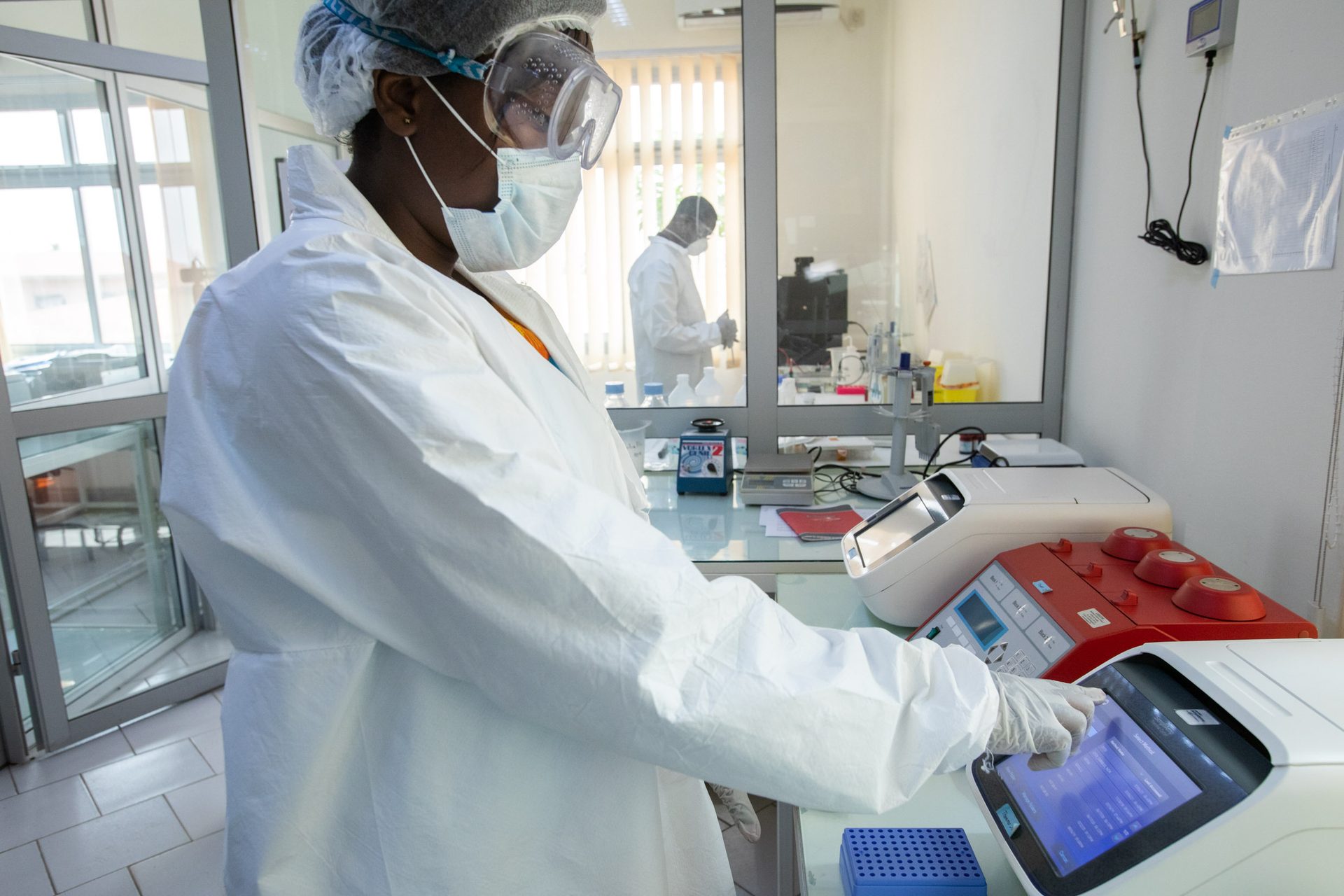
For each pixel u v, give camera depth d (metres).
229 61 2.43
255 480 0.69
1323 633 1.18
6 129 2.59
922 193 2.41
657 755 0.64
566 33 0.79
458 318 0.73
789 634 0.69
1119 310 1.95
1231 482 1.43
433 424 0.62
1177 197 1.65
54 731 2.60
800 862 0.90
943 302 2.46
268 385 0.67
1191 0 1.57
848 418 2.52
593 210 2.61
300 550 0.68
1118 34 1.94
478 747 0.75
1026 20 2.24
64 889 2.03
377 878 0.74
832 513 2.04
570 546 0.62
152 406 2.83
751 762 0.63
